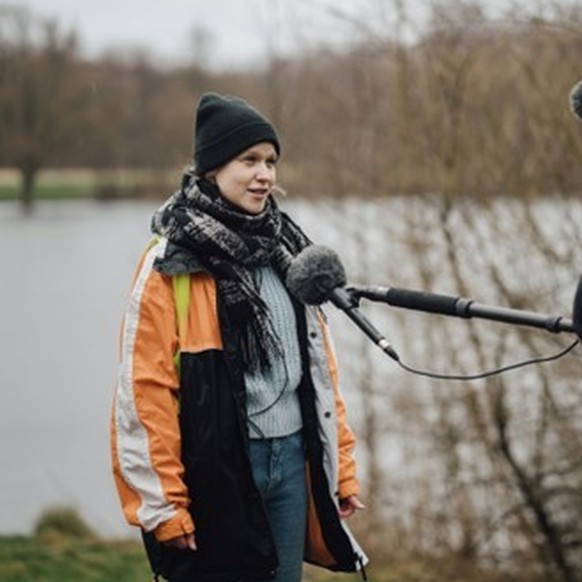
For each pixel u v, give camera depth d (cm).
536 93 1245
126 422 460
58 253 4069
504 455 1277
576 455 1263
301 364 477
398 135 1341
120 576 1166
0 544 1308
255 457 469
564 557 1296
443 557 1335
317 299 447
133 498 464
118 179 3002
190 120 2362
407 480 1361
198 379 458
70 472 1761
